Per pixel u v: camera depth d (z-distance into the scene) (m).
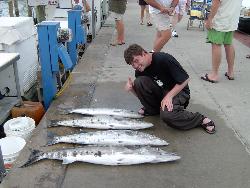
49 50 4.47
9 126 3.95
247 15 9.52
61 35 4.70
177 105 3.64
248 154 3.37
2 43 4.46
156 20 5.60
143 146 3.25
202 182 2.93
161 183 2.91
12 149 3.61
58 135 3.66
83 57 6.84
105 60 6.64
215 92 5.00
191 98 4.76
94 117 3.91
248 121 4.08
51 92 4.65
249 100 4.71
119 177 2.99
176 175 3.02
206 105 4.53
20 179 2.95
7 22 4.70
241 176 3.02
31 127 3.95
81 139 3.43
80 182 2.92
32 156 3.20
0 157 3.15
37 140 3.56
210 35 5.21
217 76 5.43
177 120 3.65
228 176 3.02
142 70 3.58
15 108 4.43
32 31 5.22
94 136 3.46
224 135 3.73
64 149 3.26
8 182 2.91
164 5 5.53
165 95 3.76
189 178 2.98
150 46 7.86
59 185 2.88
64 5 7.64
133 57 3.43
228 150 3.44
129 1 18.48
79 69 6.06
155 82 3.85
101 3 10.72
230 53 5.39
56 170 3.07
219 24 5.03
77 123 3.81
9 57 4.09
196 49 7.64
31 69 5.25
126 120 3.85
